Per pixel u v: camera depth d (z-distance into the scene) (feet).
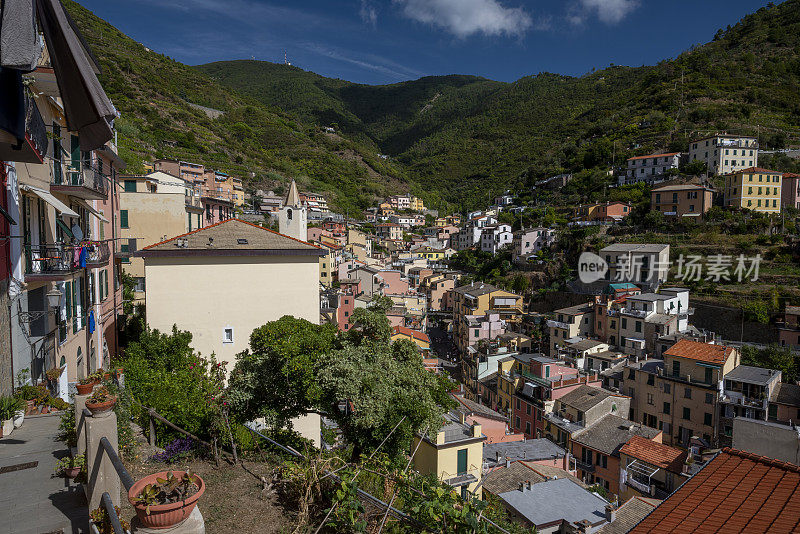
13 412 38.75
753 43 585.22
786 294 198.08
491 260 352.28
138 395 48.98
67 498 26.18
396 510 27.89
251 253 75.41
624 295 209.67
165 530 18.89
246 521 29.17
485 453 110.73
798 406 122.01
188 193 152.66
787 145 367.04
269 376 48.24
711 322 205.67
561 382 145.38
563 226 337.31
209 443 42.80
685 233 269.23
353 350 47.55
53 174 58.59
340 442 71.05
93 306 74.79
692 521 29.27
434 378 50.96
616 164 421.59
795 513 27.63
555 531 77.87
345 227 412.98
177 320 73.82
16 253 44.52
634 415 153.58
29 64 15.70
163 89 556.10
